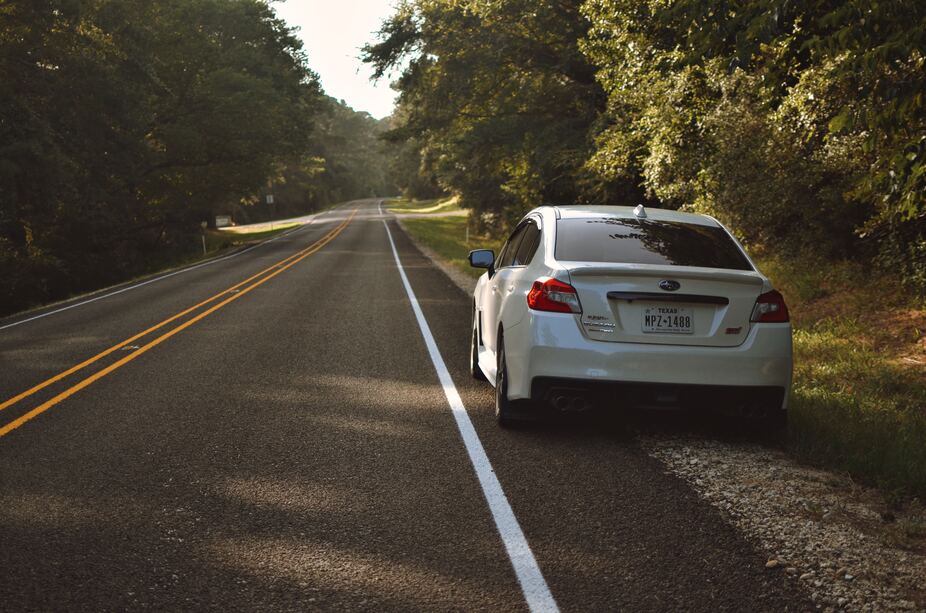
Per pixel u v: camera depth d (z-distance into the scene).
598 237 5.63
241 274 23.03
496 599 3.15
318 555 3.59
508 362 5.54
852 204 11.98
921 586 3.27
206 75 43.34
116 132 33.44
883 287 11.00
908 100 5.72
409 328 11.14
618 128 18.92
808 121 10.09
